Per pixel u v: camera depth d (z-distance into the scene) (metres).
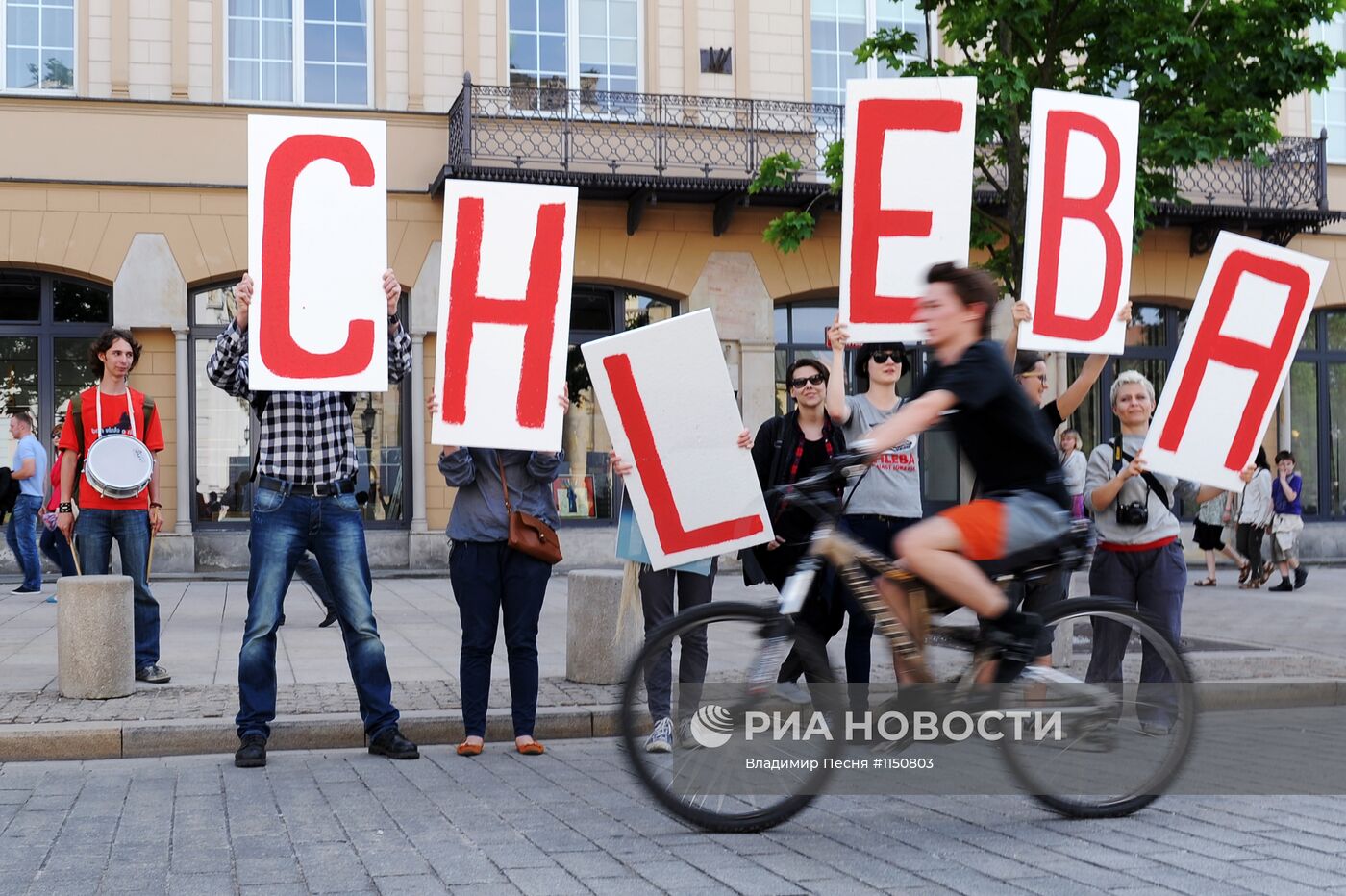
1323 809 4.95
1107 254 6.57
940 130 6.31
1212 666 8.39
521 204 6.28
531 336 6.25
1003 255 11.38
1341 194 21.45
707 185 18.30
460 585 6.39
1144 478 6.32
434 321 18.23
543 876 4.09
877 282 6.30
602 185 18.09
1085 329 6.53
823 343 19.75
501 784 5.61
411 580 16.81
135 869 4.24
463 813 5.02
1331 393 21.62
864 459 4.39
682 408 5.59
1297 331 6.21
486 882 4.04
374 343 6.19
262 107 18.00
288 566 6.21
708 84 19.36
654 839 4.55
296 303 6.14
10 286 17.47
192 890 3.99
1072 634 4.77
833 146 12.91
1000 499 4.61
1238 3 10.20
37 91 17.45
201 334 17.94
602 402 5.58
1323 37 21.02
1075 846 4.39
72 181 17.34
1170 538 6.29
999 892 3.85
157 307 17.52
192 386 17.81
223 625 11.14
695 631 4.62
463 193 6.27
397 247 18.27
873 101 6.34
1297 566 15.70
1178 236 20.66
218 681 7.98
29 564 14.63
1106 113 6.58
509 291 6.26
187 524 17.48
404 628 11.06
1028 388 6.49
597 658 7.85
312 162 6.20
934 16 20.06
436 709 7.00
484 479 6.39
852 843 4.44
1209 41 10.49
